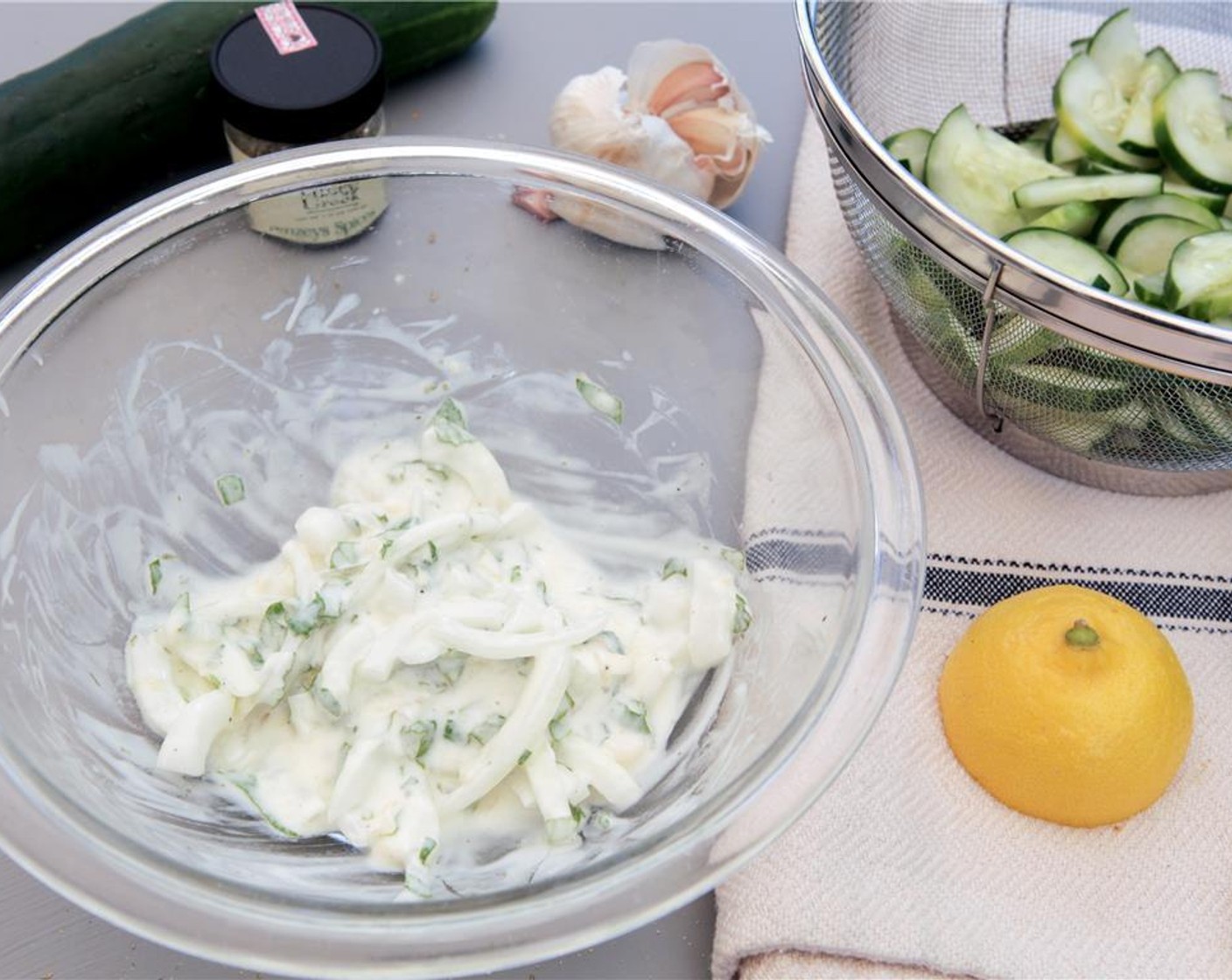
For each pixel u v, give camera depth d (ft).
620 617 1.67
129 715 1.59
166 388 1.74
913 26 2.12
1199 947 1.60
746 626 1.66
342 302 1.80
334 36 1.91
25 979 1.59
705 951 1.64
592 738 1.59
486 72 2.18
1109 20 2.05
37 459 1.64
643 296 1.78
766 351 1.72
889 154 1.71
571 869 1.47
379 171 1.73
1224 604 1.78
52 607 1.61
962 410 1.89
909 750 1.68
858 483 1.59
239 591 1.69
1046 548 1.81
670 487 1.77
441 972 1.37
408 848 1.51
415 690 1.59
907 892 1.61
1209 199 1.95
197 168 2.04
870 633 1.51
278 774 1.56
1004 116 2.15
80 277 1.66
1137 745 1.59
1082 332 1.61
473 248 1.80
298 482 1.77
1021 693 1.61
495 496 1.75
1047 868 1.63
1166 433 1.74
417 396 1.82
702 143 1.98
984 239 1.61
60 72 1.89
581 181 1.73
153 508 1.71
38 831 1.41
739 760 1.54
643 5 2.27
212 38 1.94
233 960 1.37
